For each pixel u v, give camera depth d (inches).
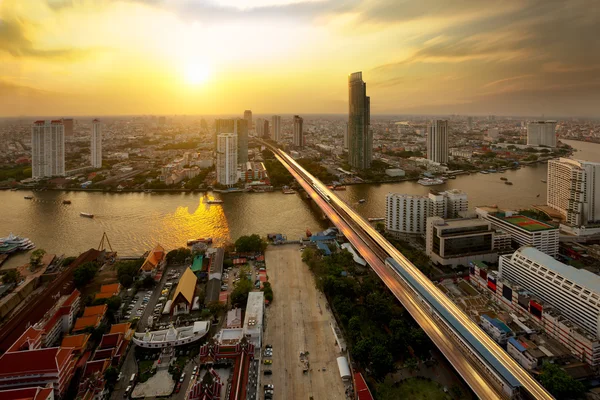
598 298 6786.4
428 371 6520.7
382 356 6304.1
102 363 6461.6
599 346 6259.8
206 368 6565.0
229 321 7824.8
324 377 6456.7
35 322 7598.4
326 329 7839.6
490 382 5703.7
